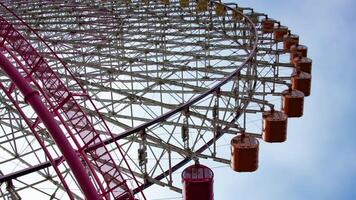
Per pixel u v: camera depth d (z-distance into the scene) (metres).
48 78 19.30
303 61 32.22
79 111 17.98
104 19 41.12
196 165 17.31
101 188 15.91
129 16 42.03
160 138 19.78
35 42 35.81
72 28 40.94
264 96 27.45
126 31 37.28
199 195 16.61
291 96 26.48
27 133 25.77
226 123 21.33
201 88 26.73
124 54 33.47
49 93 19.88
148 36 36.72
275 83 28.55
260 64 29.94
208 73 29.91
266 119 23.00
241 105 24.89
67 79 29.62
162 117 17.50
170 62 31.59
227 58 30.61
